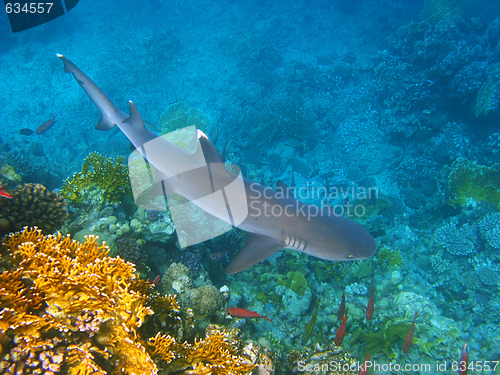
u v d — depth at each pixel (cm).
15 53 2256
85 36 2527
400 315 657
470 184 965
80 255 277
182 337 328
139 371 234
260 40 2338
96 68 2180
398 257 772
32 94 1952
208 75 2144
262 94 1980
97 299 235
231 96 1986
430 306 675
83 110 1859
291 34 2619
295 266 703
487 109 1314
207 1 3091
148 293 309
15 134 1703
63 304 234
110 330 241
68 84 2044
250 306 637
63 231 482
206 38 2530
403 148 1502
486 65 1436
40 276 229
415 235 997
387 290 733
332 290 729
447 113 1480
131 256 491
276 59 2277
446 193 1040
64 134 1725
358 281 741
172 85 2086
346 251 404
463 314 759
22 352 208
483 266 801
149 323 298
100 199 564
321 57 2266
